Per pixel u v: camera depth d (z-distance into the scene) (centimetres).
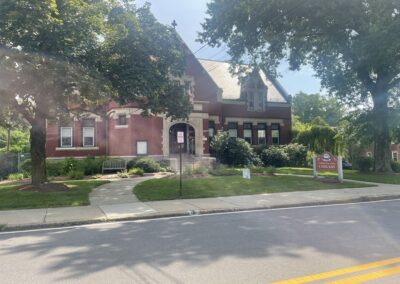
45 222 981
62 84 1416
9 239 827
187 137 3108
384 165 2502
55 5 1212
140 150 2789
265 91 3847
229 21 2338
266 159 3319
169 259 634
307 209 1195
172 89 1753
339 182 1834
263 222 961
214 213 1141
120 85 1509
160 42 1620
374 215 1056
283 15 2250
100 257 656
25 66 1314
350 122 2645
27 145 4081
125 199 1358
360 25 2175
